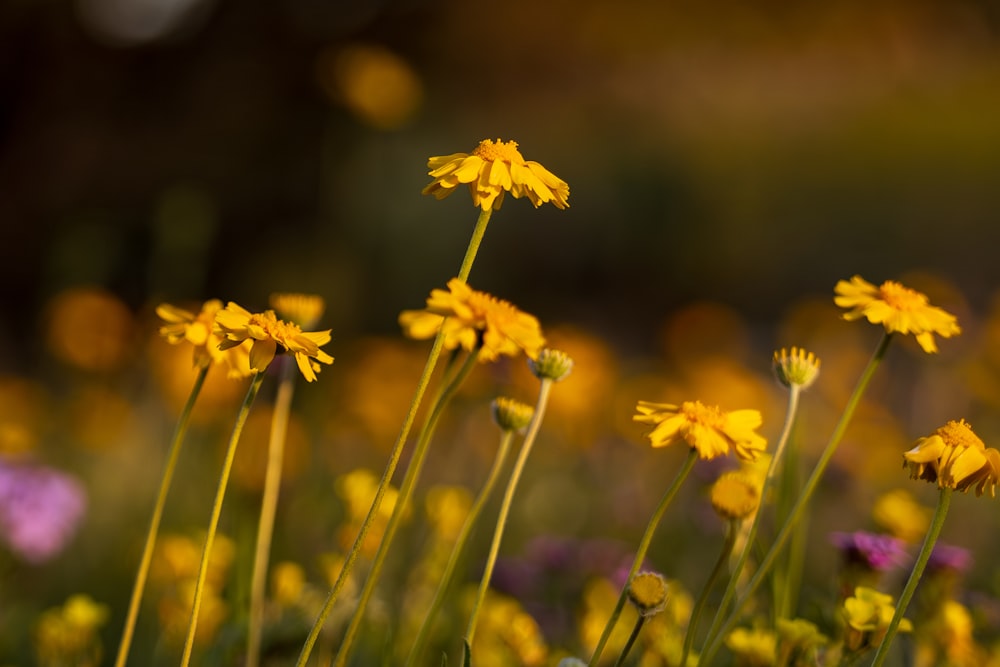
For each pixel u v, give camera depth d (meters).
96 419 7.05
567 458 6.96
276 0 16.66
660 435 2.15
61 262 8.16
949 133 21.69
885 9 27.77
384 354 7.69
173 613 3.17
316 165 14.50
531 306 16.72
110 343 7.90
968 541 5.40
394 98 9.88
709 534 5.17
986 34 28.89
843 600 2.82
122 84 16.77
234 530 3.89
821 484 4.88
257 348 1.95
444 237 15.60
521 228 17.31
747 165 19.88
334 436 6.75
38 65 16.88
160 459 6.70
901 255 16.91
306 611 3.07
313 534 4.91
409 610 3.55
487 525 6.14
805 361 2.35
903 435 7.13
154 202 14.44
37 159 16.14
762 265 17.34
